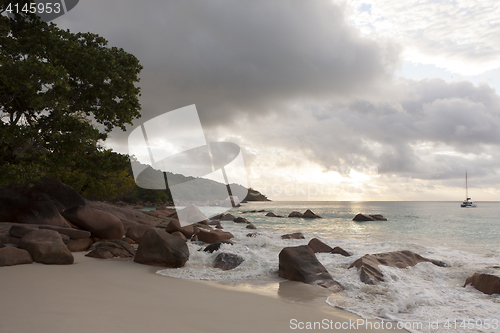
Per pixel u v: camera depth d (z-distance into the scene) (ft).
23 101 37.17
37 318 10.57
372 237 50.72
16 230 26.66
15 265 20.11
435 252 32.94
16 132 31.78
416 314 13.88
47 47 40.47
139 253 23.85
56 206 42.88
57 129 38.42
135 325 10.59
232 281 19.42
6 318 10.37
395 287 18.56
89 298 13.66
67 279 17.29
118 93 46.50
